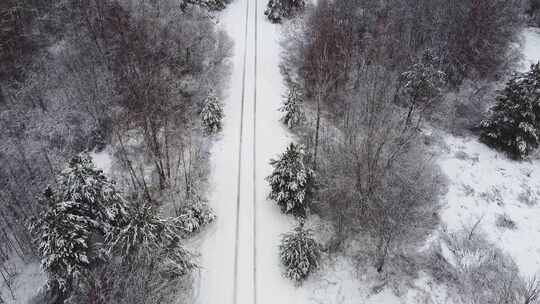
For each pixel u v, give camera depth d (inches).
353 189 908.6
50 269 711.7
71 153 1072.2
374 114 1031.0
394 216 890.1
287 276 824.3
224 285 818.2
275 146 1138.0
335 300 823.1
